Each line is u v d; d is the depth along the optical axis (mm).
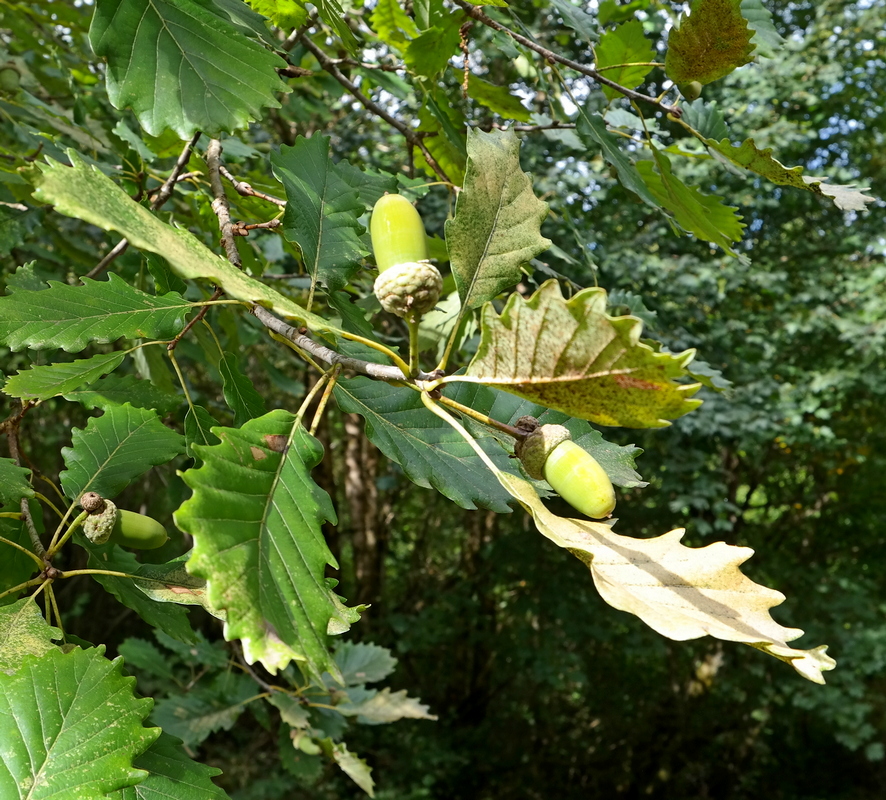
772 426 1475
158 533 268
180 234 181
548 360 156
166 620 286
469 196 202
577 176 1326
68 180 153
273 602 151
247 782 1615
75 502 261
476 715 2133
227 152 517
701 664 2107
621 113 506
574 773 2109
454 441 248
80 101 529
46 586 248
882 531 2205
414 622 1938
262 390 1697
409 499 2492
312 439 183
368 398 250
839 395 1663
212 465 160
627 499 1827
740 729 2154
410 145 455
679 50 309
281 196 455
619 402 158
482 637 1938
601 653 2178
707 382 394
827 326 1608
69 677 201
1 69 536
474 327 397
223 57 240
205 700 702
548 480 175
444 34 361
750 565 1939
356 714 664
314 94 763
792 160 1734
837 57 1603
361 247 283
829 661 131
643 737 2166
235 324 507
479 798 1968
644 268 1408
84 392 304
